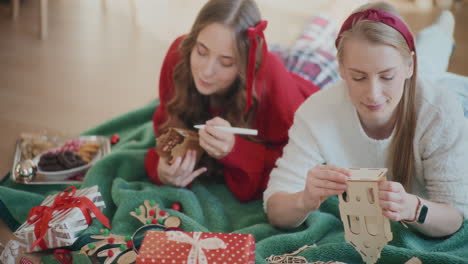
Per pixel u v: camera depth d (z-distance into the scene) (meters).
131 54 2.93
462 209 1.36
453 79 1.84
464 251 1.36
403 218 1.24
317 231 1.47
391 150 1.42
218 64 1.52
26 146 1.96
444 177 1.36
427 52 2.00
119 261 1.38
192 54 1.56
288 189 1.47
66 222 1.43
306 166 1.48
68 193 1.52
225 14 1.48
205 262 1.18
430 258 1.30
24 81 2.60
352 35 1.21
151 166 1.75
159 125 1.86
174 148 1.62
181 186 1.69
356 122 1.41
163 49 2.99
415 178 1.46
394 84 1.22
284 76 1.72
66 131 2.22
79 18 3.34
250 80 1.55
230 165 1.64
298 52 2.34
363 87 1.24
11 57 2.82
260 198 1.73
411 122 1.36
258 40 1.55
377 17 1.20
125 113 2.20
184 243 1.22
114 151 1.92
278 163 1.52
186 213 1.61
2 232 1.62
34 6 3.44
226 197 1.75
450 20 2.29
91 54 2.91
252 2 1.55
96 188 1.56
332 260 1.37
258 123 1.73
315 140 1.47
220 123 1.55
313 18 2.63
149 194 1.63
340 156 1.48
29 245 1.44
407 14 3.14
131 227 1.55
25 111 2.35
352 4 2.75
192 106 1.72
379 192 1.15
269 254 1.41
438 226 1.35
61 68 2.75
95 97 2.49
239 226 1.60
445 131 1.34
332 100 1.44
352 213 1.18
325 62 2.28
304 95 1.94
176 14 3.42
